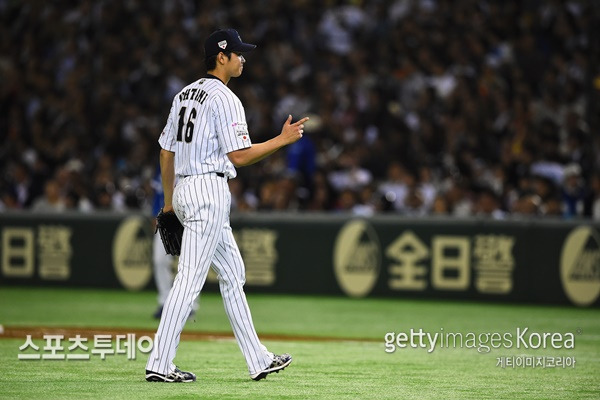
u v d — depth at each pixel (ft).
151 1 245.86
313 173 189.06
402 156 194.49
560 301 155.63
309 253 168.55
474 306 155.63
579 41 209.36
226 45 78.28
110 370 85.15
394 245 164.14
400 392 76.64
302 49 228.02
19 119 230.68
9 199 198.49
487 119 194.90
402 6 230.07
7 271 182.29
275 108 212.43
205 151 76.79
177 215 78.07
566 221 155.74
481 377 85.30
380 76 210.38
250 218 171.22
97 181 196.13
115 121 215.92
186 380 78.79
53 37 251.80
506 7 219.00
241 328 79.20
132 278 175.22
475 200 173.27
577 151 183.32
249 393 74.33
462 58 211.20
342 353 101.14
